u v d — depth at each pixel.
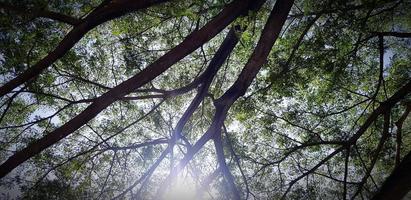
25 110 9.39
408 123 10.30
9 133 8.96
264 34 7.48
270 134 10.09
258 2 6.77
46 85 8.77
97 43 9.27
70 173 9.07
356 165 9.74
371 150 9.67
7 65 7.21
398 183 5.66
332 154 8.97
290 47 9.23
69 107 9.53
